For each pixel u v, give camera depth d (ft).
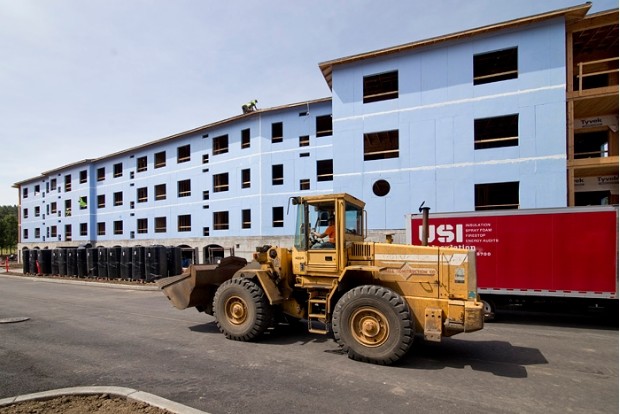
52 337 22.88
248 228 87.51
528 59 52.90
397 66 60.64
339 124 64.08
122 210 118.42
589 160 49.62
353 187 62.54
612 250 27.43
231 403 12.96
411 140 59.26
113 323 27.25
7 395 13.71
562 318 31.91
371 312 17.79
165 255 57.82
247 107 93.91
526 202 52.29
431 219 33.58
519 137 53.01
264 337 22.58
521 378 15.83
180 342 21.52
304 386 14.62
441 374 16.22
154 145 109.50
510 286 30.12
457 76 56.80
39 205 154.71
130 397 13.01
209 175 95.55
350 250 20.65
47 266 74.54
